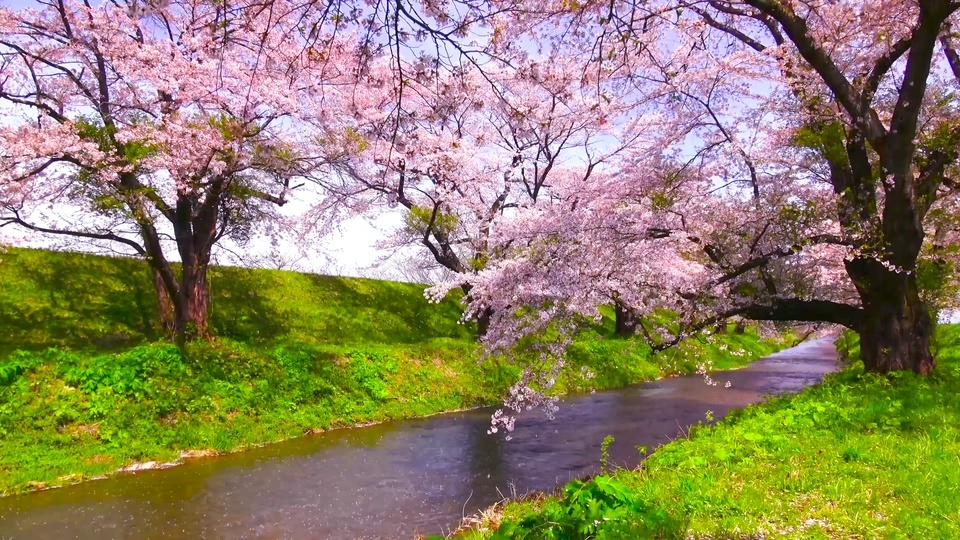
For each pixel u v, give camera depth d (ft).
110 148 47.88
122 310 64.85
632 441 45.19
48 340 55.67
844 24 37.73
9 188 46.06
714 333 43.47
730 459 24.26
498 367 70.90
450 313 94.94
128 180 50.37
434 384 63.16
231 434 44.29
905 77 35.70
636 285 41.81
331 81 50.34
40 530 27.53
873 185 41.39
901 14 38.11
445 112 23.93
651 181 42.80
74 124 47.14
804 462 22.57
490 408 61.31
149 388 44.62
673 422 52.42
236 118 49.29
